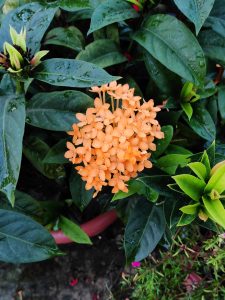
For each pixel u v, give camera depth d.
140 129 0.31
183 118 0.40
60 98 0.34
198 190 0.32
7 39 0.33
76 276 0.47
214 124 0.38
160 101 0.40
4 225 0.33
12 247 0.33
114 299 0.42
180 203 0.33
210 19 0.37
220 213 0.31
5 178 0.28
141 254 0.36
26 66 0.31
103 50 0.37
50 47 0.42
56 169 0.39
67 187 0.44
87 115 0.32
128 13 0.35
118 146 0.31
